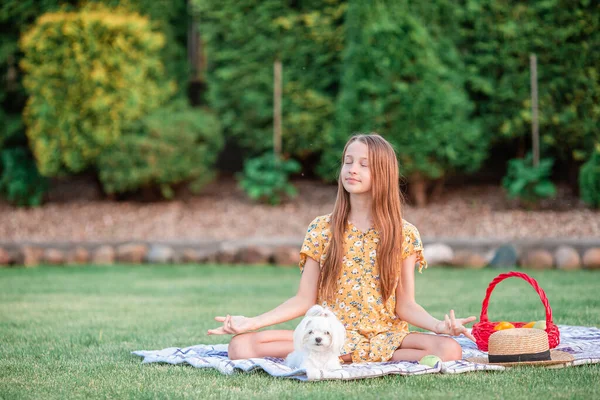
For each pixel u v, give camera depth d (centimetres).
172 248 1063
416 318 397
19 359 433
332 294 404
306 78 1259
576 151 1124
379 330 400
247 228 1144
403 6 1102
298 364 369
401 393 327
